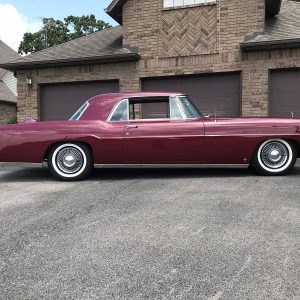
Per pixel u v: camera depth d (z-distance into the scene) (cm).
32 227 406
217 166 679
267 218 418
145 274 293
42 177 717
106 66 1223
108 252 335
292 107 1084
